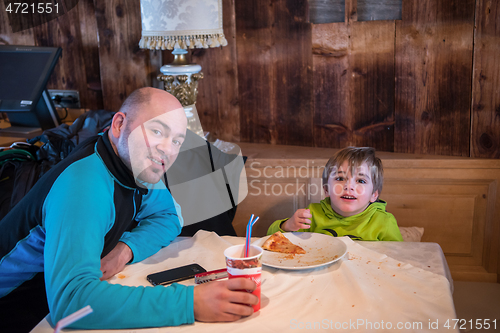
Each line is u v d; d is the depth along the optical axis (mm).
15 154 1832
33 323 1141
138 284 975
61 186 962
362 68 2139
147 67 2510
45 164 1789
